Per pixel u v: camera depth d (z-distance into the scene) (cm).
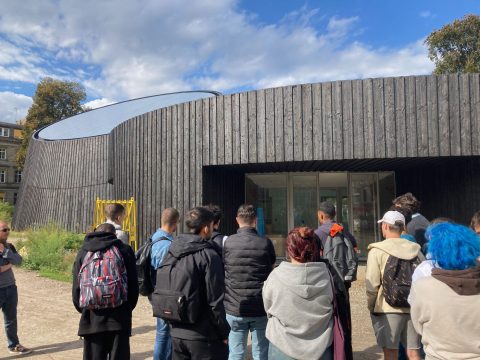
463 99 870
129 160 1214
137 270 403
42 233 1324
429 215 1213
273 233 1280
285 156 930
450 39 2653
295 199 1282
